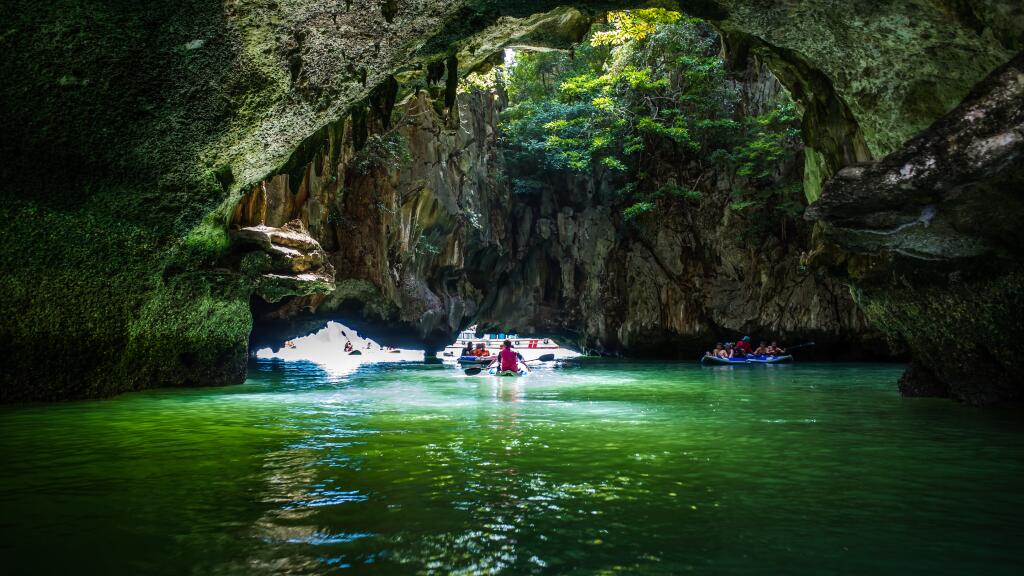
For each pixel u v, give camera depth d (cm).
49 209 877
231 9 738
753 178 2719
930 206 668
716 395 1227
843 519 405
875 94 914
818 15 855
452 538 368
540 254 3166
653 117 2709
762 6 869
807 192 1247
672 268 2842
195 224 1039
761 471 540
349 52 867
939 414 907
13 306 935
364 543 360
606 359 3031
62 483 499
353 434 741
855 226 723
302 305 2164
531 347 4166
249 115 874
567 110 2792
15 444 676
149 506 434
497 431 764
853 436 721
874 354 2625
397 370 2209
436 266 2619
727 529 385
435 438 712
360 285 2134
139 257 1030
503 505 434
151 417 888
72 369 1048
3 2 648
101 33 712
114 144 842
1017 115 591
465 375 1892
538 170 3075
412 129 2308
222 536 372
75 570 320
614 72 2717
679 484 495
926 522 399
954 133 614
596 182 3019
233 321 1401
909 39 805
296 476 521
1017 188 630
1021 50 652
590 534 375
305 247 1398
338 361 3064
